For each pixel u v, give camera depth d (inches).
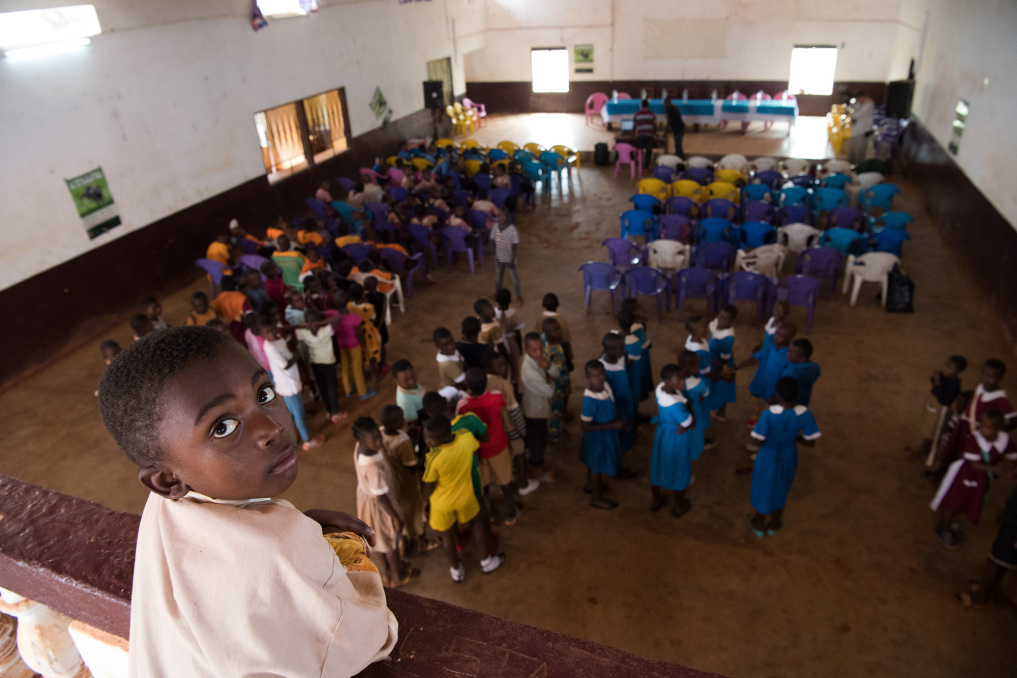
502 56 794.2
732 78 725.9
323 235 367.2
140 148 359.6
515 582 187.6
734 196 427.8
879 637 166.2
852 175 462.6
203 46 391.5
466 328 231.5
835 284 354.3
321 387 253.1
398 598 38.0
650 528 203.5
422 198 447.5
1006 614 169.9
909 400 258.1
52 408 285.7
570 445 241.8
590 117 775.1
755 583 183.2
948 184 419.5
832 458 228.8
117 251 353.4
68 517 47.9
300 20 472.7
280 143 507.8
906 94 566.3
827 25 673.0
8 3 282.7
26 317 309.6
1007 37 336.5
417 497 189.8
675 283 350.9
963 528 197.3
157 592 27.5
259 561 25.4
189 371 25.5
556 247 432.5
